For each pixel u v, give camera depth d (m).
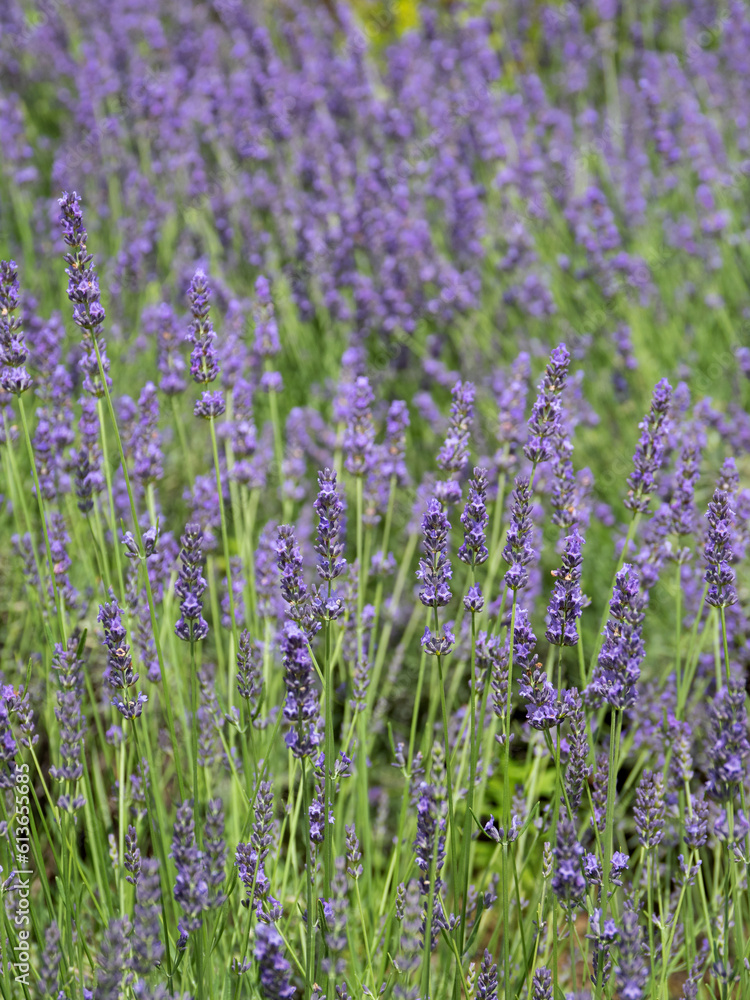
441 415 4.47
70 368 3.87
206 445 4.35
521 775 3.40
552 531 3.86
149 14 7.49
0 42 7.20
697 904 2.66
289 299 4.88
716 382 4.60
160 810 2.38
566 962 2.70
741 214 5.63
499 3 7.51
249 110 5.71
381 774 3.56
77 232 2.01
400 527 4.18
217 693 2.80
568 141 6.10
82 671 2.32
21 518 3.60
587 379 4.79
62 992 1.85
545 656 3.86
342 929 1.73
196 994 1.90
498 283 5.25
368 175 5.09
